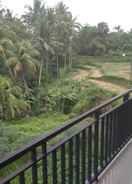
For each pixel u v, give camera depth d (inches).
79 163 74.0
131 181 88.1
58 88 937.5
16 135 473.4
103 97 724.7
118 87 1137.4
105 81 1255.5
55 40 1306.6
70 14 1533.0
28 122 695.1
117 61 1866.4
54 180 62.8
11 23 1168.2
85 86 911.0
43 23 1211.2
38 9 1374.3
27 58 927.7
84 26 1973.4
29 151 50.4
